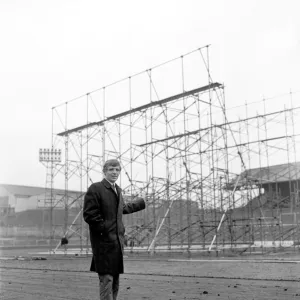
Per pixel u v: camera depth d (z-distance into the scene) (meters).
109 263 5.60
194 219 32.41
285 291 9.03
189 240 27.61
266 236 34.25
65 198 48.72
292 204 36.53
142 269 15.98
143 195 31.69
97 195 5.68
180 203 30.27
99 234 5.67
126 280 12.13
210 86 27.38
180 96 28.92
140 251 31.03
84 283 11.73
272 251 27.44
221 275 12.87
